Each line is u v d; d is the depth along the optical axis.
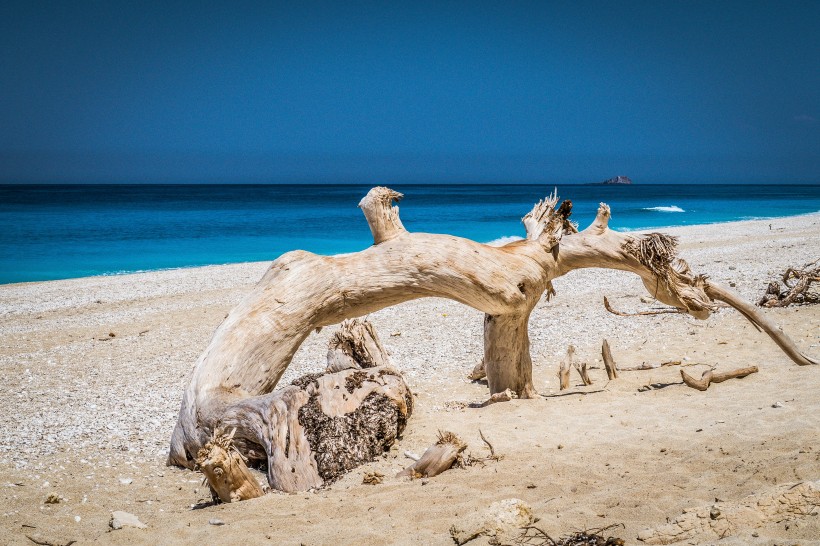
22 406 10.73
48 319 18.72
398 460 7.25
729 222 49.88
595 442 7.09
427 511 5.40
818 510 4.06
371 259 8.69
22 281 26.75
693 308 9.88
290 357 8.55
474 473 6.35
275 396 7.29
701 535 4.10
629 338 13.89
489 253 8.70
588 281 22.27
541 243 9.15
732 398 8.58
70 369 13.32
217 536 5.30
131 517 5.91
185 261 32.84
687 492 5.13
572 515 4.88
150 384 12.13
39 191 152.62
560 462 6.42
